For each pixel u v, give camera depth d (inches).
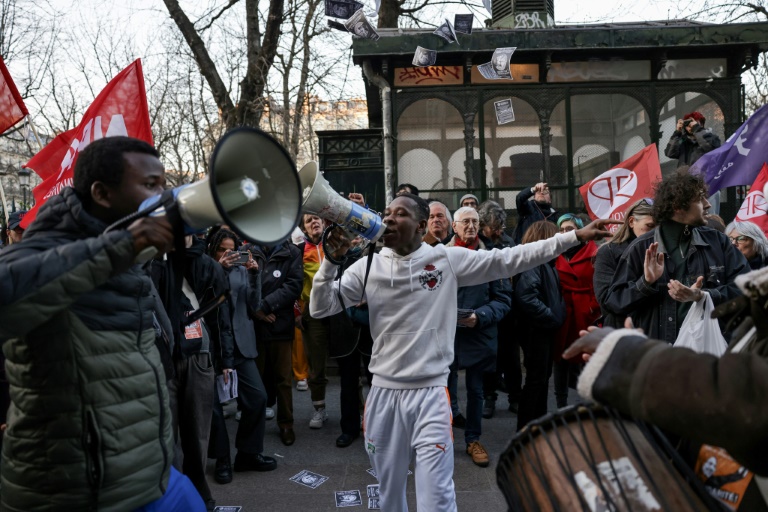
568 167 364.8
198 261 150.9
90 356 70.3
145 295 77.3
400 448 122.3
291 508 159.9
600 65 365.1
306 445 209.3
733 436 42.9
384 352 122.3
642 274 139.0
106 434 71.0
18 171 765.9
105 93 172.7
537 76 365.1
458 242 209.3
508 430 218.7
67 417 69.4
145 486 75.0
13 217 213.2
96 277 60.3
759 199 228.2
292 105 573.0
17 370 70.3
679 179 134.2
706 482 53.3
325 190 102.7
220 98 454.9
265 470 185.8
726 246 135.8
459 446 202.4
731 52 361.4
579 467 54.1
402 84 363.6
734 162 236.8
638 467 52.3
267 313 207.2
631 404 48.6
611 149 365.1
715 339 123.6
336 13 301.1
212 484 176.4
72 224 71.2
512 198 365.4
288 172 64.9
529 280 191.0
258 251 213.8
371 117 544.1
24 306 59.6
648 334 137.3
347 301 126.1
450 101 362.9
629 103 365.7
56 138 191.8
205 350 152.6
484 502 160.7
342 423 208.4
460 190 365.4
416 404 119.2
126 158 72.0
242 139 60.4
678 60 366.0
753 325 53.2
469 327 183.5
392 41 343.9
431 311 120.4
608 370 50.6
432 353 119.8
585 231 115.8
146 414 75.3
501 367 237.6
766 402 41.9
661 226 138.0
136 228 60.1
